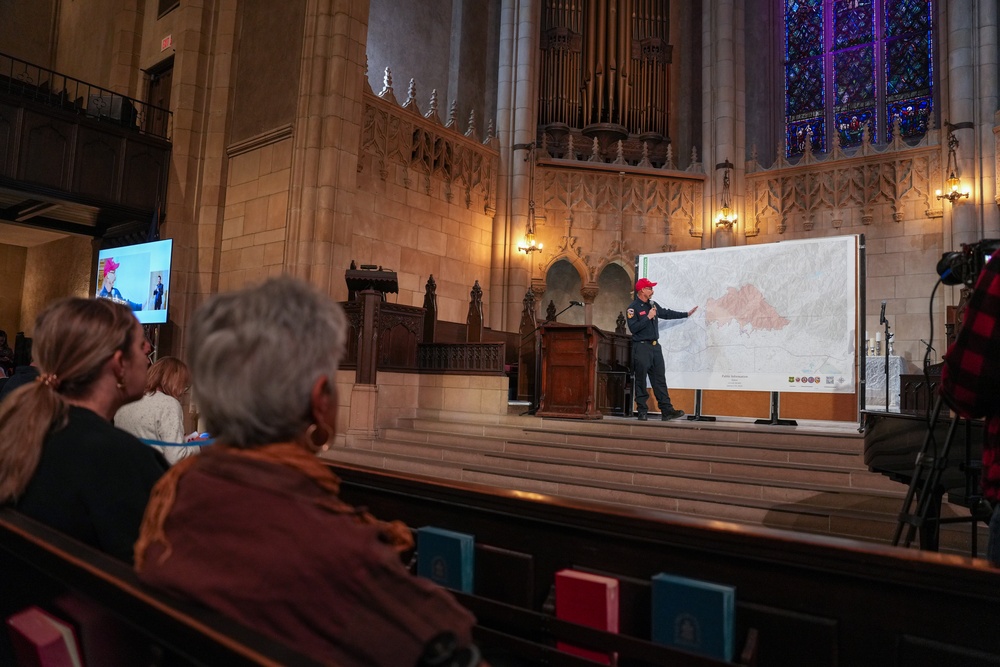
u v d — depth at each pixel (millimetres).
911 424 3682
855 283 8203
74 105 12719
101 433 1806
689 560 1931
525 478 6875
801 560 1734
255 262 12430
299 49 12391
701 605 1728
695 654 1674
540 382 9641
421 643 1038
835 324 8242
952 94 14141
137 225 13414
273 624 1026
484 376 9336
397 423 9594
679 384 8992
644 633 1964
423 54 16438
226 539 1062
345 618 1030
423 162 14125
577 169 16172
